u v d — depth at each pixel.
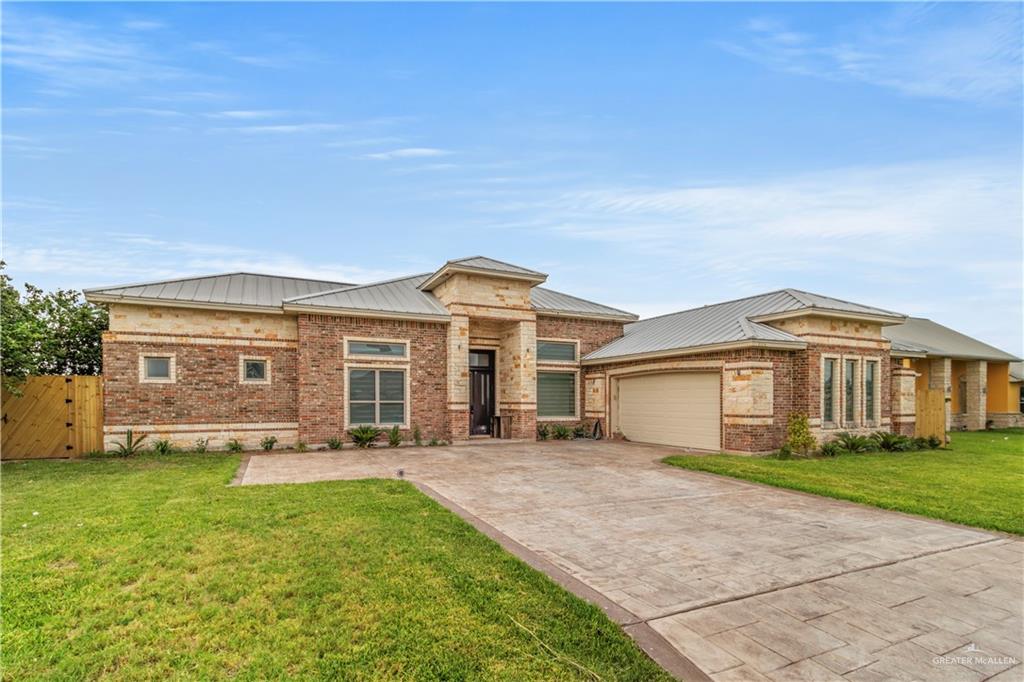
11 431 12.85
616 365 18.48
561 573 4.98
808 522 7.00
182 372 14.38
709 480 10.16
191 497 7.85
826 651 3.54
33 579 4.50
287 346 15.58
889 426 16.72
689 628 3.87
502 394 18.73
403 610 4.00
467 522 6.59
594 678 3.16
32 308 15.84
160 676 3.10
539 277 17.55
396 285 18.91
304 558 5.10
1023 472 11.25
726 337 14.77
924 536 6.37
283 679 3.07
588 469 11.39
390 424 16.12
